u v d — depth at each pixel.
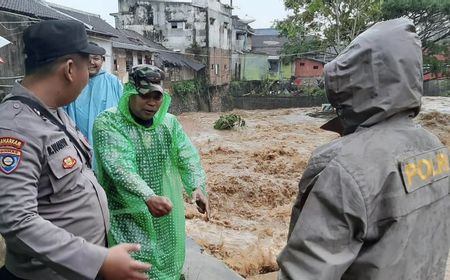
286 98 30.27
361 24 24.78
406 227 1.37
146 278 1.54
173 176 2.76
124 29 30.86
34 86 1.71
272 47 43.66
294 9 26.45
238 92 34.59
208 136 17.42
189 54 31.38
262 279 4.73
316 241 1.33
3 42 10.48
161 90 2.43
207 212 2.86
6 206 1.47
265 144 15.42
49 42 1.66
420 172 1.43
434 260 1.54
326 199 1.34
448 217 1.61
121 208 2.55
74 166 1.71
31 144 1.57
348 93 1.47
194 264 3.78
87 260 1.46
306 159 12.39
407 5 24.09
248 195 9.23
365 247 1.38
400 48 1.40
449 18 25.47
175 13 31.28
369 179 1.32
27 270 1.73
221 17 33.50
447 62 27.08
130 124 2.53
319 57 36.38
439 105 21.98
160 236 2.60
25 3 14.95
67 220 1.72
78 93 1.79
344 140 1.44
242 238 6.00
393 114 1.44
